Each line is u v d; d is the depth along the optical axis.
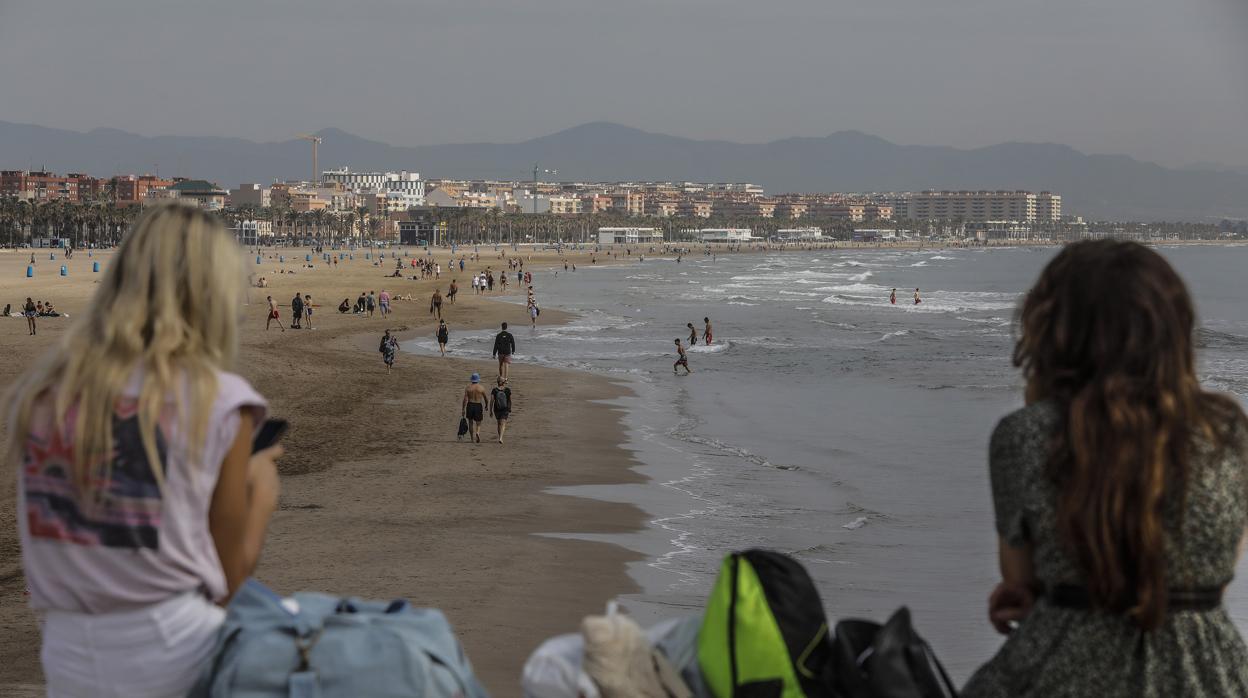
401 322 67.69
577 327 67.56
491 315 75.50
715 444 27.55
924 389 40.12
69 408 2.54
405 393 36.41
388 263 179.75
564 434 28.67
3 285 90.44
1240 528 2.48
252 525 2.81
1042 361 2.64
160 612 2.58
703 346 55.94
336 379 39.56
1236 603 11.74
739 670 2.81
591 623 2.92
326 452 25.42
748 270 188.62
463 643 11.51
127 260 2.64
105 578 2.55
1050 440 2.51
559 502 20.12
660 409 34.06
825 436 29.09
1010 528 2.57
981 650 11.15
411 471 23.17
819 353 53.53
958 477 23.08
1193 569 2.46
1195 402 2.47
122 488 2.53
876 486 22.03
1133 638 2.47
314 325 63.69
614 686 2.85
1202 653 2.47
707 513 19.33
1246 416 2.52
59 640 2.62
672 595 13.99
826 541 17.14
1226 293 133.38
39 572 2.60
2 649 10.76
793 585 2.89
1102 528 2.40
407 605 2.90
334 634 2.64
